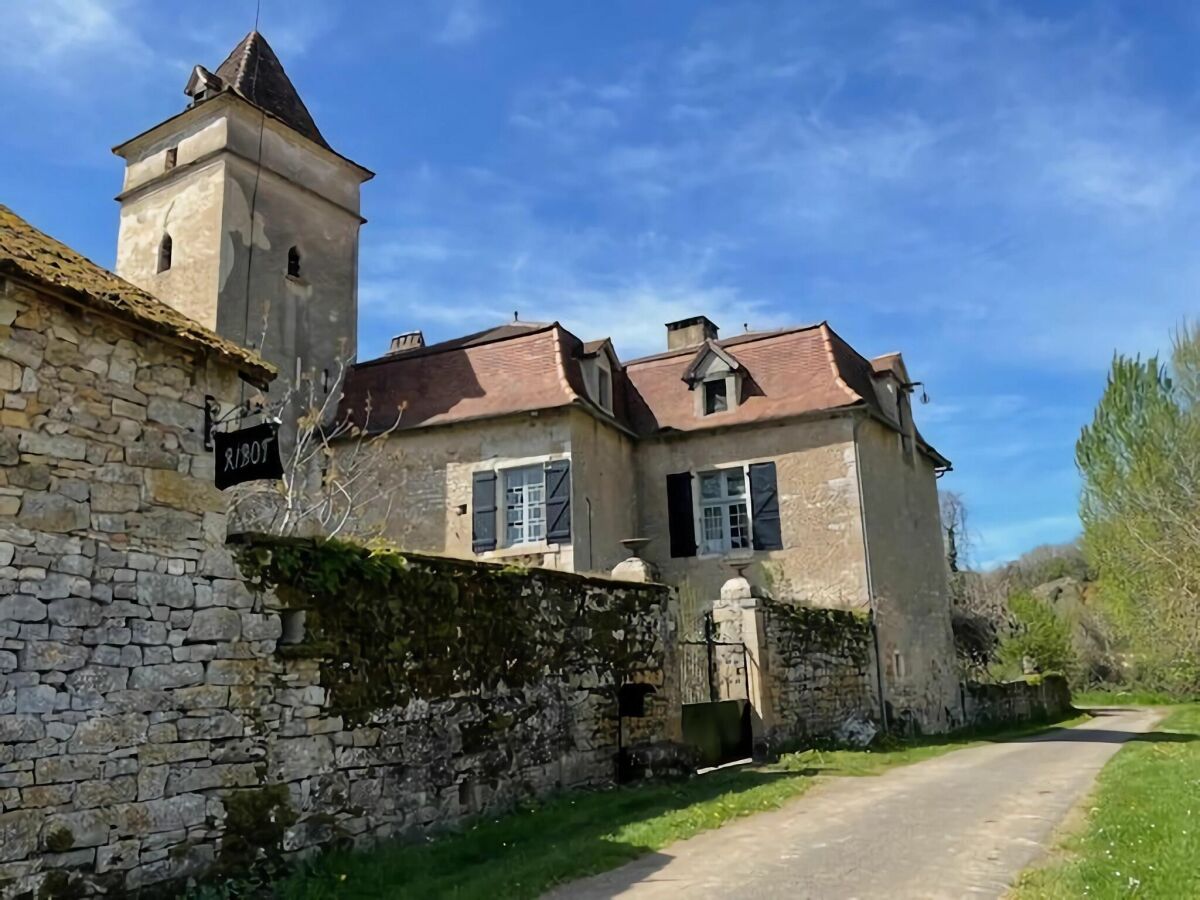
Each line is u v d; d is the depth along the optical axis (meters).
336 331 19.17
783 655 14.01
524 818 8.27
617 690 10.66
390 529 17.38
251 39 20.03
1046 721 26.11
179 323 6.66
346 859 6.79
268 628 6.80
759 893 5.84
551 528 16.44
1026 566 61.22
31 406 5.66
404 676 7.84
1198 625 24.17
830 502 17.58
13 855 5.14
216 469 6.68
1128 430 26.86
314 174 19.39
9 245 5.85
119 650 5.86
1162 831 6.81
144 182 18.59
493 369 18.02
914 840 7.32
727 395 18.95
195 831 6.09
